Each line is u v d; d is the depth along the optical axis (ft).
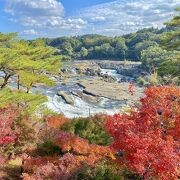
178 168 33.81
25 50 93.50
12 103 68.08
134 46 648.79
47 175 42.52
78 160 45.42
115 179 41.09
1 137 49.93
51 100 195.21
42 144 54.54
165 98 38.73
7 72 90.43
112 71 424.87
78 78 316.40
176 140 37.78
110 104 192.75
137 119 38.37
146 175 34.71
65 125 65.10
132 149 34.94
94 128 62.34
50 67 90.94
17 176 50.85
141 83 238.48
